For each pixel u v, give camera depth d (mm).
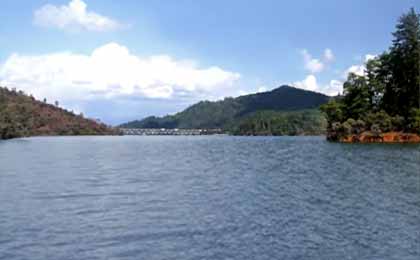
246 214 24719
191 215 24625
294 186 35938
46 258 17000
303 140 160375
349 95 124062
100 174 47750
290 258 16906
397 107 122188
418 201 28219
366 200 28781
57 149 110000
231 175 45406
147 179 42719
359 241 19047
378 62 125812
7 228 21531
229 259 16797
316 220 23047
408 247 18188
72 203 28828
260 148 104875
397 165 52344
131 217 24219
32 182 40188
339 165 54000
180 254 17406
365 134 116188
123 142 170125
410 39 121625
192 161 67125
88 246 18516
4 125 194625
